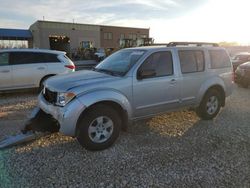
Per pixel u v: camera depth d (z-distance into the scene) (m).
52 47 41.44
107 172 3.39
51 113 3.96
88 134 3.89
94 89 3.90
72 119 3.71
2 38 40.94
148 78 4.48
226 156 3.88
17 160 3.67
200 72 5.30
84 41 44.56
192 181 3.20
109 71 4.61
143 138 4.55
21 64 8.11
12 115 5.95
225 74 5.78
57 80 4.28
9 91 8.08
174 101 4.93
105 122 4.06
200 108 5.50
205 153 3.97
